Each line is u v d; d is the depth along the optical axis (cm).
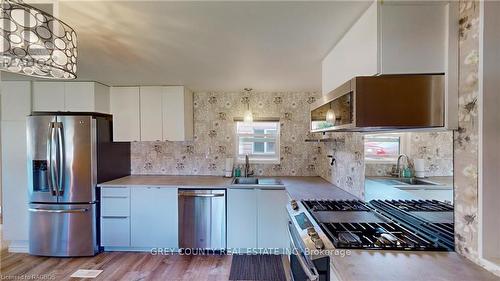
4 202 327
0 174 360
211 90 391
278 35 181
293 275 185
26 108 327
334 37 183
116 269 286
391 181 181
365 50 143
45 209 312
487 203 108
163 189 328
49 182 310
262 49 209
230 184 335
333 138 316
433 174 140
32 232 315
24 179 327
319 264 121
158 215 328
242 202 330
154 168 404
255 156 409
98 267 290
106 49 209
